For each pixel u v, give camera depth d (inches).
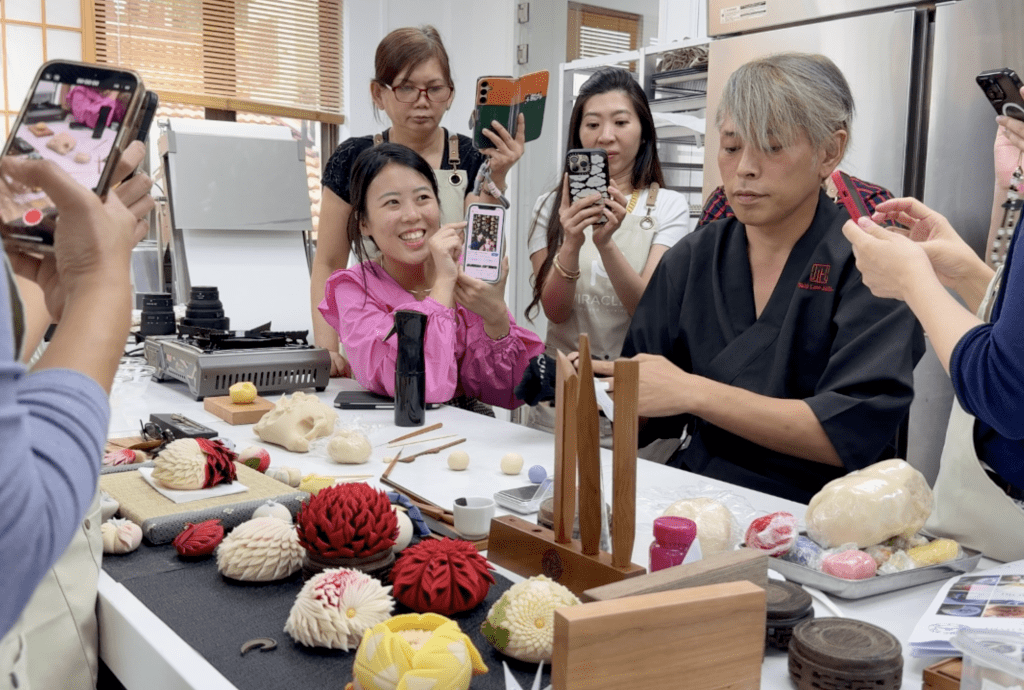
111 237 21.2
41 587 32.4
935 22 86.7
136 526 40.7
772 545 37.2
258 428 61.1
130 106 24.0
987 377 33.7
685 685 25.8
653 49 125.6
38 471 15.9
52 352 19.7
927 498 38.5
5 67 148.0
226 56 172.1
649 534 42.9
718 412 55.7
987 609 30.9
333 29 183.0
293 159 125.9
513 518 40.1
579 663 24.0
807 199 57.9
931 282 38.4
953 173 87.3
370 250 98.6
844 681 27.1
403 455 58.8
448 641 26.9
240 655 30.1
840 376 55.1
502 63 181.0
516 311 181.2
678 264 65.2
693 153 133.0
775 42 98.6
